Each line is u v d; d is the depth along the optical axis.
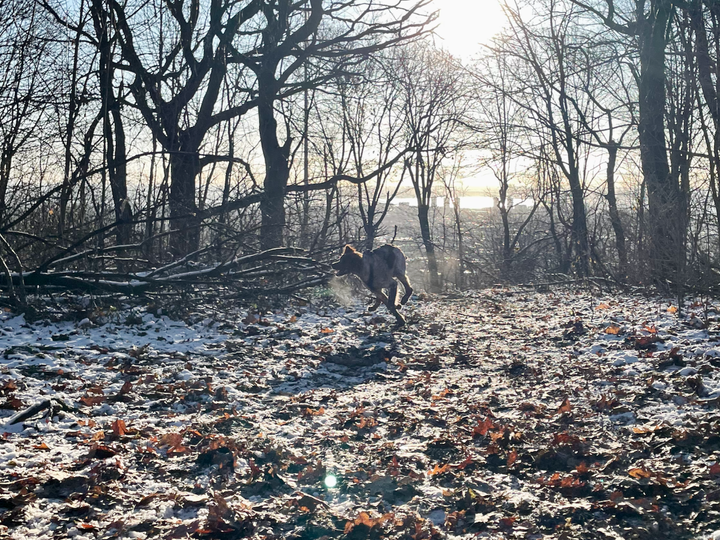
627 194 23.02
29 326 9.35
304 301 13.52
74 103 11.12
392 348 9.66
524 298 16.00
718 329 8.73
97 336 9.19
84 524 3.81
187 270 12.73
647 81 15.48
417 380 7.80
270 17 18.41
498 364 8.51
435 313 13.53
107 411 6.14
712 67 11.30
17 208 11.53
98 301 10.88
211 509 4.07
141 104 15.41
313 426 6.02
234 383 7.46
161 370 7.70
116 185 12.99
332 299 14.65
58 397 6.18
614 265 18.84
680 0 11.98
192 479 4.68
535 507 4.21
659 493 4.21
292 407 6.61
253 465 4.80
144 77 15.12
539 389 7.05
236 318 11.61
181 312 11.24
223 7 16.48
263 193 14.82
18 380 6.70
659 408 5.80
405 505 4.32
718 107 11.17
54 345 8.40
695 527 3.77
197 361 8.38
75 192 12.80
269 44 18.42
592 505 4.15
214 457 4.99
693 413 5.48
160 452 5.16
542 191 31.30
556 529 3.89
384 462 5.07
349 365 8.81
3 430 5.39
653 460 4.70
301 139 21.39
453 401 6.83
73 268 12.18
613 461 4.75
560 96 21.17
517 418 6.04
